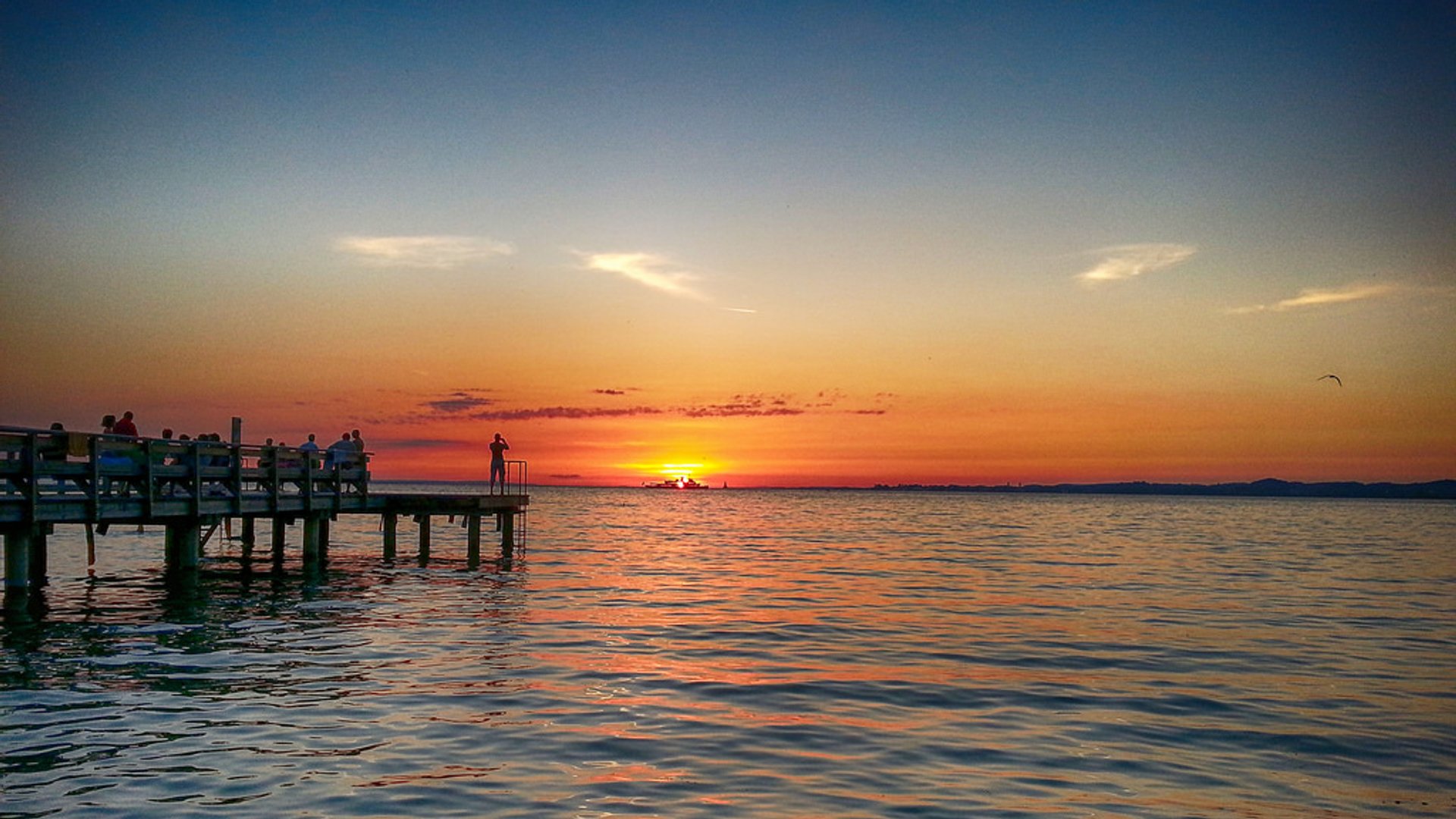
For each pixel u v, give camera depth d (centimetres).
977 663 1814
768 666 1764
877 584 3194
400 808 995
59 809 964
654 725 1335
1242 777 1160
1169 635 2142
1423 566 4047
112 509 2227
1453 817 1043
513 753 1189
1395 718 1434
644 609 2480
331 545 4547
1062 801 1064
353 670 1625
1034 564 4038
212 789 1030
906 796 1068
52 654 1709
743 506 17100
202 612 2236
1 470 1972
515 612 2350
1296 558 4484
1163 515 12475
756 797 1056
